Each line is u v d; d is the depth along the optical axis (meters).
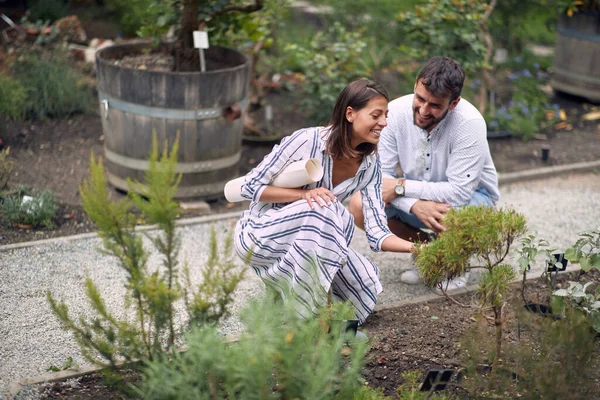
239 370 2.43
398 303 4.07
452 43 6.61
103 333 3.12
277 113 7.54
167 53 6.07
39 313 3.95
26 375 3.38
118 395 3.11
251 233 3.44
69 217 5.18
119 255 2.72
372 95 3.20
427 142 4.21
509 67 8.80
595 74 7.98
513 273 3.06
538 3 8.34
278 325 2.57
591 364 2.88
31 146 6.36
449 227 3.05
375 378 3.32
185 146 5.24
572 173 6.40
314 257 3.30
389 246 3.48
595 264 3.49
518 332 3.28
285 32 9.22
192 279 4.35
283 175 3.36
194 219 5.19
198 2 5.41
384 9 9.07
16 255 4.59
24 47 7.51
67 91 7.05
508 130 7.23
